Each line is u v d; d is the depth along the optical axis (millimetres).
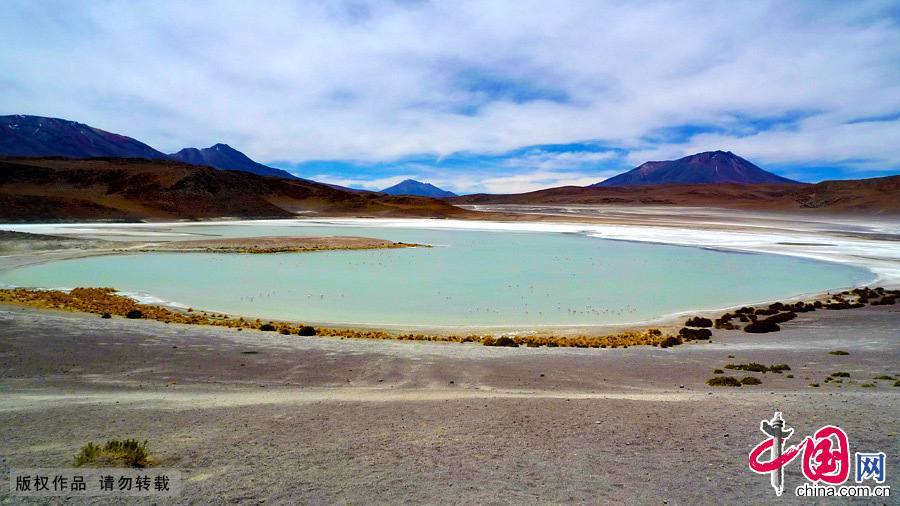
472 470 6551
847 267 44781
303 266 42906
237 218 119812
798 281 37281
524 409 9508
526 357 15688
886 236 77562
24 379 11609
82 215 94375
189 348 15484
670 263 46688
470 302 28562
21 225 81375
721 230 89438
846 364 14734
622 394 11227
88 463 6430
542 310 26656
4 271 37188
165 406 9477
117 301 25812
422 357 15359
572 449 7371
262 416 8891
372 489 5918
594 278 37469
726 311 26484
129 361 13633
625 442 7660
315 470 6477
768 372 13766
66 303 24031
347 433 8008
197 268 40656
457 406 9734
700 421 8672
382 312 25781
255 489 5840
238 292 30750
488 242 67312
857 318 23922
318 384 12172
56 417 8555
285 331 20078
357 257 50062
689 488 6031
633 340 19766
